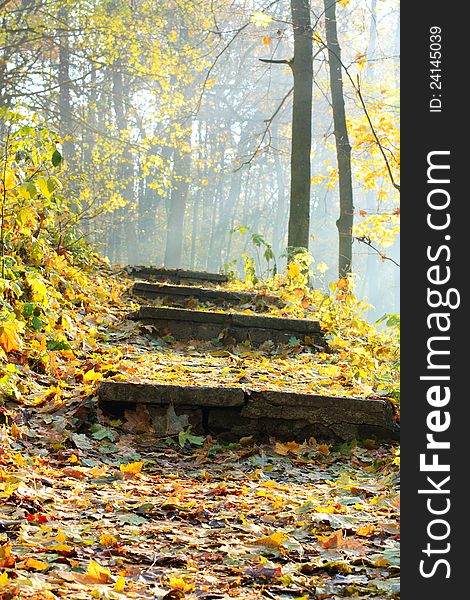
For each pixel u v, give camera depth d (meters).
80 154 25.66
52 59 26.52
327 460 4.43
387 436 4.71
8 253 6.11
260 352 6.46
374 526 3.05
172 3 22.75
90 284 7.39
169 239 30.41
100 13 17.70
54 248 7.70
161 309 6.61
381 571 2.59
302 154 10.90
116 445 4.22
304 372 5.77
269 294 8.27
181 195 30.30
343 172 12.15
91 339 5.83
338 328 7.34
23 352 5.01
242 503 3.33
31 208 6.16
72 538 2.65
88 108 26.05
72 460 3.81
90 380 4.90
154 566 2.52
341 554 2.73
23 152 6.05
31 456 3.79
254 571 2.51
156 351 6.16
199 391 4.58
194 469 4.07
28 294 5.62
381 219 14.27
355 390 5.12
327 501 3.40
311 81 11.04
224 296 8.06
